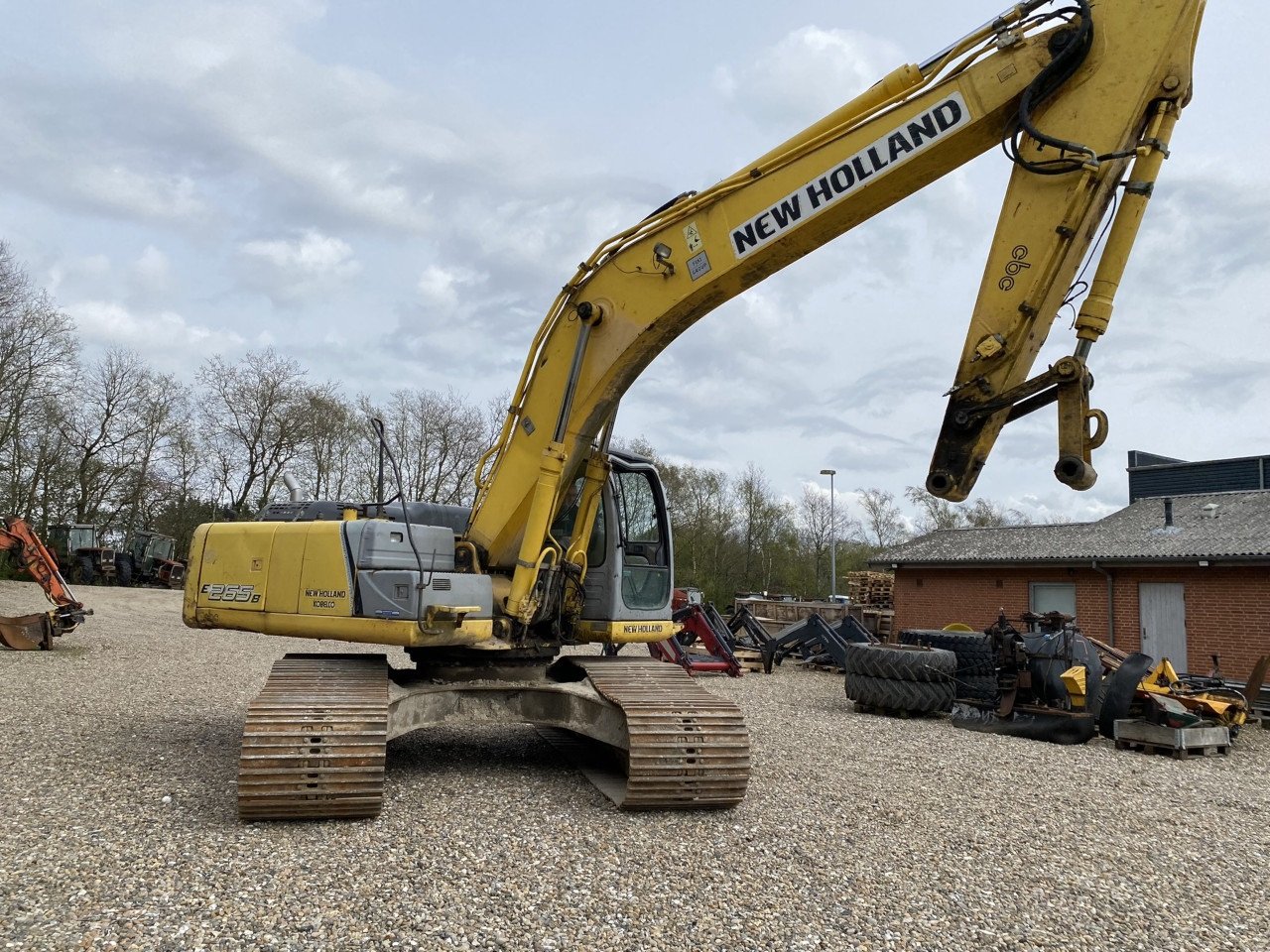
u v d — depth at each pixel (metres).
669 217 5.92
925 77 5.24
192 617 6.94
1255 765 9.42
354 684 5.84
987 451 4.90
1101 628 17.94
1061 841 5.64
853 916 4.10
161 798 5.64
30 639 14.95
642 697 6.12
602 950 3.62
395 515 7.22
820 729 10.20
